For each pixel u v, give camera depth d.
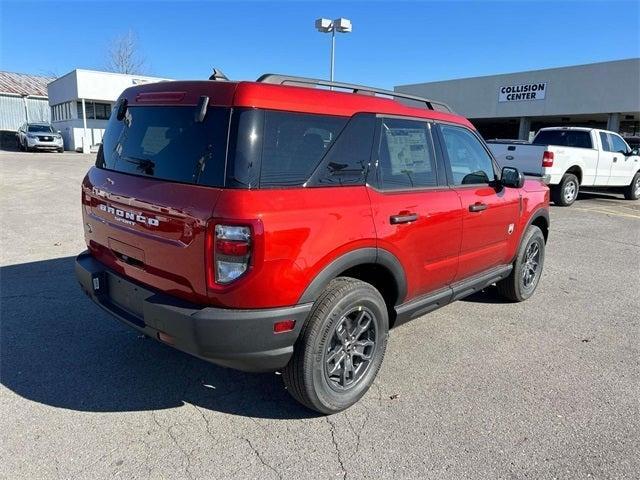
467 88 30.28
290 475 2.67
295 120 2.90
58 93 37.59
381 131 3.39
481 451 2.91
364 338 3.38
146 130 3.19
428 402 3.42
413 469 2.74
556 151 12.27
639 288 6.16
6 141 38.19
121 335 4.28
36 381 3.53
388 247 3.30
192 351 2.79
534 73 26.41
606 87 23.20
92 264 3.57
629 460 2.87
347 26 19.28
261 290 2.67
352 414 3.26
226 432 3.03
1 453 2.77
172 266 2.85
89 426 3.04
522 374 3.86
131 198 3.07
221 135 2.74
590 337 4.61
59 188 13.34
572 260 7.48
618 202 14.80
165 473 2.65
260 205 2.64
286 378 3.07
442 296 4.03
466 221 4.06
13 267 6.09
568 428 3.16
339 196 3.03
